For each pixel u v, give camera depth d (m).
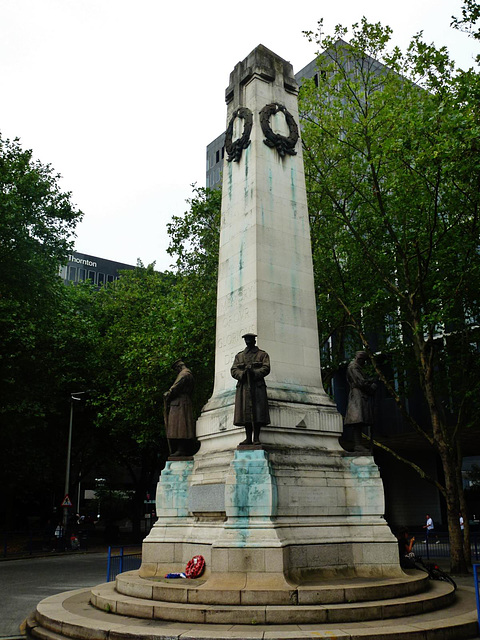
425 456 43.78
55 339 36.16
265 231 16.19
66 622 10.84
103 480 65.56
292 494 13.22
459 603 12.51
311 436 14.85
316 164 25.20
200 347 28.00
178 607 10.70
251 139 17.19
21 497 45.91
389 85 23.50
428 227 21.81
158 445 40.84
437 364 23.95
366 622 10.29
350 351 29.73
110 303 44.22
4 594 17.72
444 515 43.44
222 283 16.95
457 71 19.47
